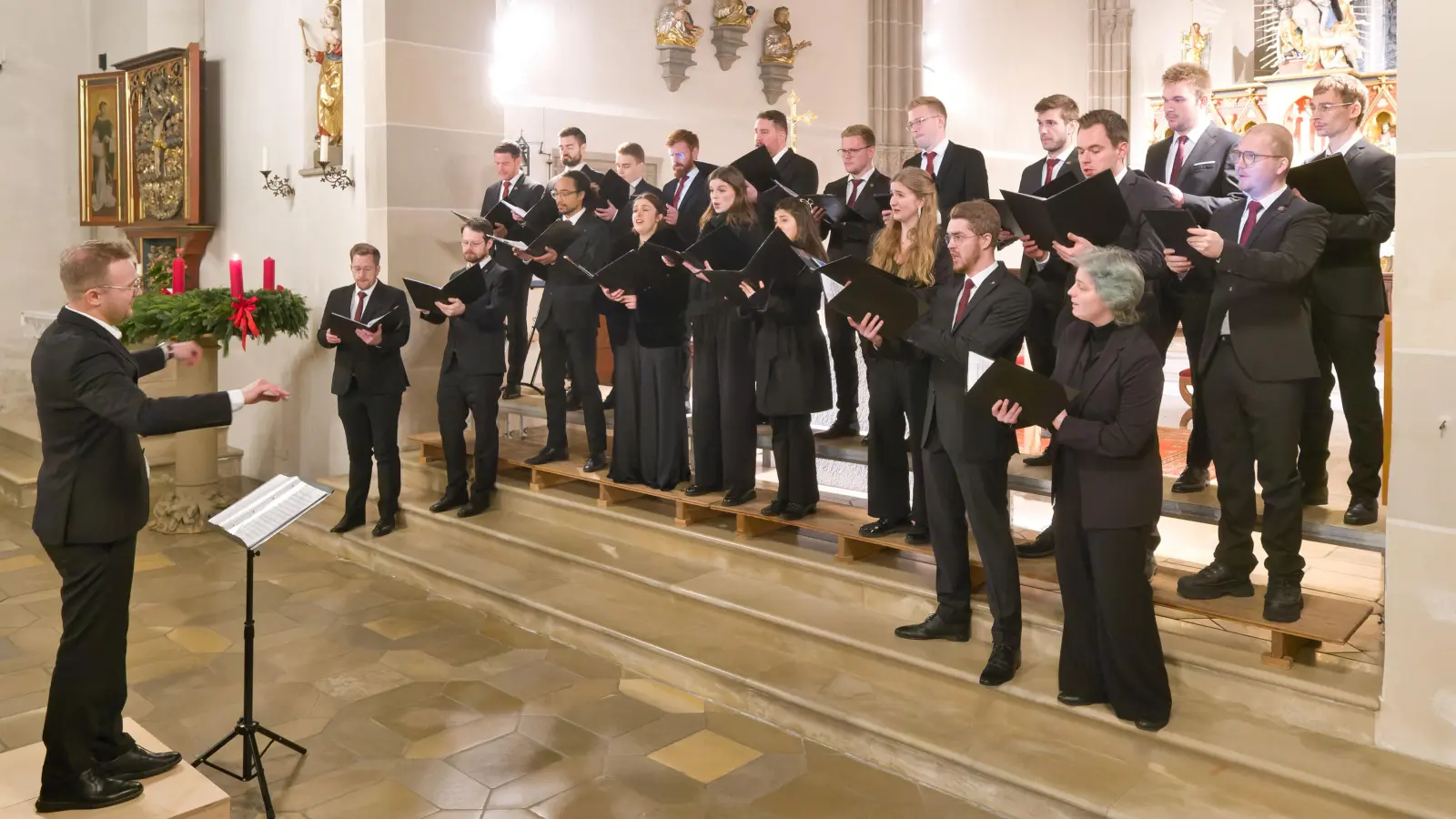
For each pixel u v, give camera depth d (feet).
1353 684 12.17
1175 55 46.88
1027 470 16.62
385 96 24.32
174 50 30.63
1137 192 14.23
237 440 30.86
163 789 11.73
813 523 17.49
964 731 13.25
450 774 13.34
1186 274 13.66
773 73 35.91
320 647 17.79
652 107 32.94
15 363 34.37
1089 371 12.33
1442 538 11.02
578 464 22.36
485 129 26.17
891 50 39.73
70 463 11.23
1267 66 44.45
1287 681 12.39
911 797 12.75
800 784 13.08
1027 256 15.65
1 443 31.58
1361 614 12.77
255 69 29.22
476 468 22.67
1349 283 13.65
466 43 25.62
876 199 18.69
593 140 31.40
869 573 16.49
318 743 14.21
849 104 39.11
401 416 25.61
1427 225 10.89
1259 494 15.85
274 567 22.41
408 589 20.94
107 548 11.44
